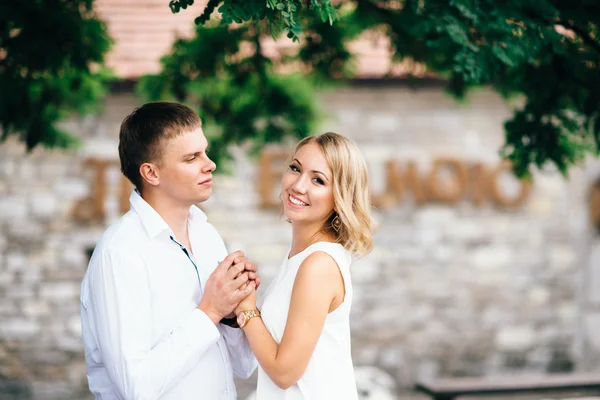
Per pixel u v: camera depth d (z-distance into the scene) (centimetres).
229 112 478
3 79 409
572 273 843
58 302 775
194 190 232
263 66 461
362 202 244
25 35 388
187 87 464
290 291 239
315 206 240
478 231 828
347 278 239
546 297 841
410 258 821
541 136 388
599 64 364
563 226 840
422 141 818
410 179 815
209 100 478
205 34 441
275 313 239
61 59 402
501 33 310
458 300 828
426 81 775
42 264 773
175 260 234
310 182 240
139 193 238
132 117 233
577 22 343
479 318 832
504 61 303
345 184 239
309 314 230
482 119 822
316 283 232
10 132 454
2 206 764
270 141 492
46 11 388
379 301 818
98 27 425
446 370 827
